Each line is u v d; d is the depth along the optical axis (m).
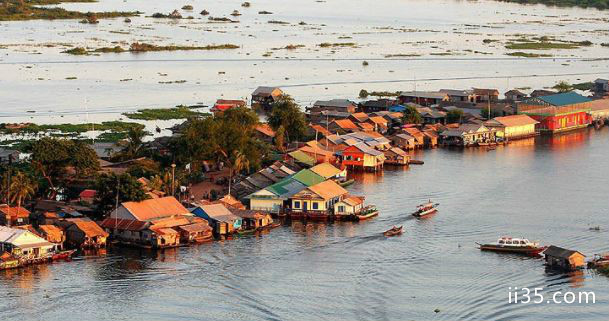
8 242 180.25
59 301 159.75
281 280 172.62
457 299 162.38
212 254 188.88
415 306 158.75
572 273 177.00
